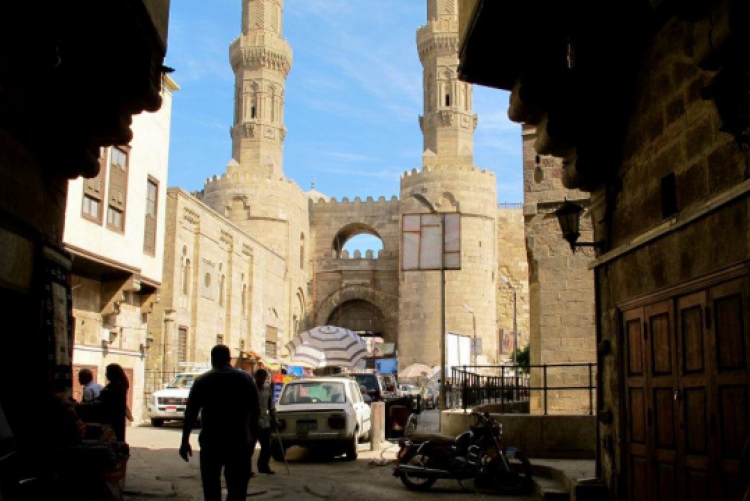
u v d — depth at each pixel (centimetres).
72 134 838
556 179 1667
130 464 1382
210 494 725
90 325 2061
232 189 5559
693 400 662
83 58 803
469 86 5841
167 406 2370
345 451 1634
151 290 2381
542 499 1046
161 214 2414
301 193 6106
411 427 1897
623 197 863
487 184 5516
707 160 649
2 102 698
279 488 1145
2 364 772
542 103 884
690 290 666
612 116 874
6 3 665
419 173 5509
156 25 845
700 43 570
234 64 6097
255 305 4459
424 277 5328
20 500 598
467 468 1132
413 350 5291
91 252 1914
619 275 868
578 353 1599
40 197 819
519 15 826
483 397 1981
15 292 757
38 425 760
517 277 6294
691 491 661
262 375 1346
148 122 2298
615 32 805
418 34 5972
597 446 940
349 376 2359
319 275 6312
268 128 5966
